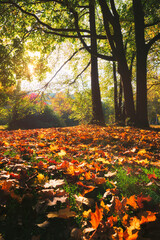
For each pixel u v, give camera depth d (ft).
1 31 40.88
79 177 9.01
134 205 6.13
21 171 8.61
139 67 34.63
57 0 35.14
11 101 41.55
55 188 7.77
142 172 10.40
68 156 12.97
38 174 8.81
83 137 20.80
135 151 16.22
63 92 50.21
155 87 78.69
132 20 44.93
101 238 4.99
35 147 15.85
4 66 36.45
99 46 56.75
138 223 4.85
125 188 8.00
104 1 33.50
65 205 6.75
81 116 49.39
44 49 48.03
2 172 8.53
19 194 7.32
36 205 6.35
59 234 5.46
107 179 8.82
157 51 54.34
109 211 6.28
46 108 79.46
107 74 72.23
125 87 35.40
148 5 43.06
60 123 82.74
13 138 20.56
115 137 20.81
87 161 12.13
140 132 24.81
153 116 183.42
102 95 75.25
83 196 7.38
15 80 38.40
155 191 7.90
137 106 34.83
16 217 6.07
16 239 5.29
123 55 35.12
